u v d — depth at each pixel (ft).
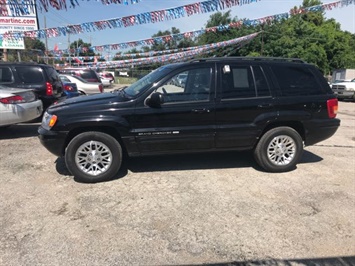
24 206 11.96
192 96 14.61
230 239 9.94
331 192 13.67
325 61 120.16
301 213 11.70
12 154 18.63
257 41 109.50
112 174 14.47
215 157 18.37
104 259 8.88
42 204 12.15
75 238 9.88
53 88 26.68
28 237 9.89
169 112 14.32
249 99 15.10
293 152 16.01
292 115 15.43
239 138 15.29
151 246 9.52
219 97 14.80
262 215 11.51
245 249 9.43
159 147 14.67
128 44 38.01
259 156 15.83
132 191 13.46
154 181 14.62
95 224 10.73
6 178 14.78
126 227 10.57
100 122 13.82
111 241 9.75
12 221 10.84
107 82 96.73
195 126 14.66
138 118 14.14
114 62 66.08
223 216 11.39
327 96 16.03
